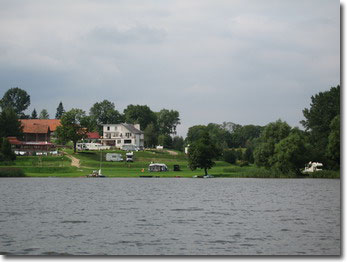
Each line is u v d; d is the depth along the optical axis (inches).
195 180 5551.2
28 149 7839.6
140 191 4018.2
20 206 2933.1
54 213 2608.3
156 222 2284.7
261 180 5546.3
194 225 2187.5
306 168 6077.8
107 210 2748.5
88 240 1855.3
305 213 2610.7
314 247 1731.1
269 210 2753.4
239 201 3250.5
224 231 2033.7
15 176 5821.9
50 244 1786.4
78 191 3993.6
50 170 6200.8
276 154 5846.5
